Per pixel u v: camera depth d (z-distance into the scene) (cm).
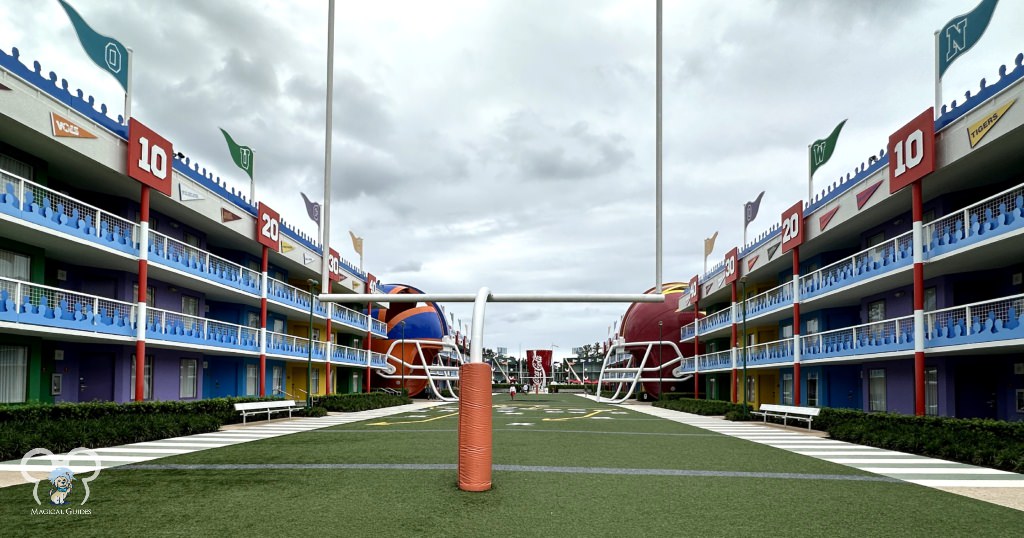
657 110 938
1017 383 1950
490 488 980
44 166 1897
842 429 1952
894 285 2372
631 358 6131
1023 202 1570
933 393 2220
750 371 3947
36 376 1936
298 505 850
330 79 987
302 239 3738
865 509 856
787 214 3039
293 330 4219
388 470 1176
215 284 2734
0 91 1563
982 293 2058
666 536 702
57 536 687
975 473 1212
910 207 2280
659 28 949
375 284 5303
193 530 714
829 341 2730
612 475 1141
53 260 2136
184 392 2784
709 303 4953
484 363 976
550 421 2845
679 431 2281
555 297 962
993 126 1611
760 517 800
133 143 2055
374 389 5816
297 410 3072
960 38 1841
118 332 2044
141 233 2134
